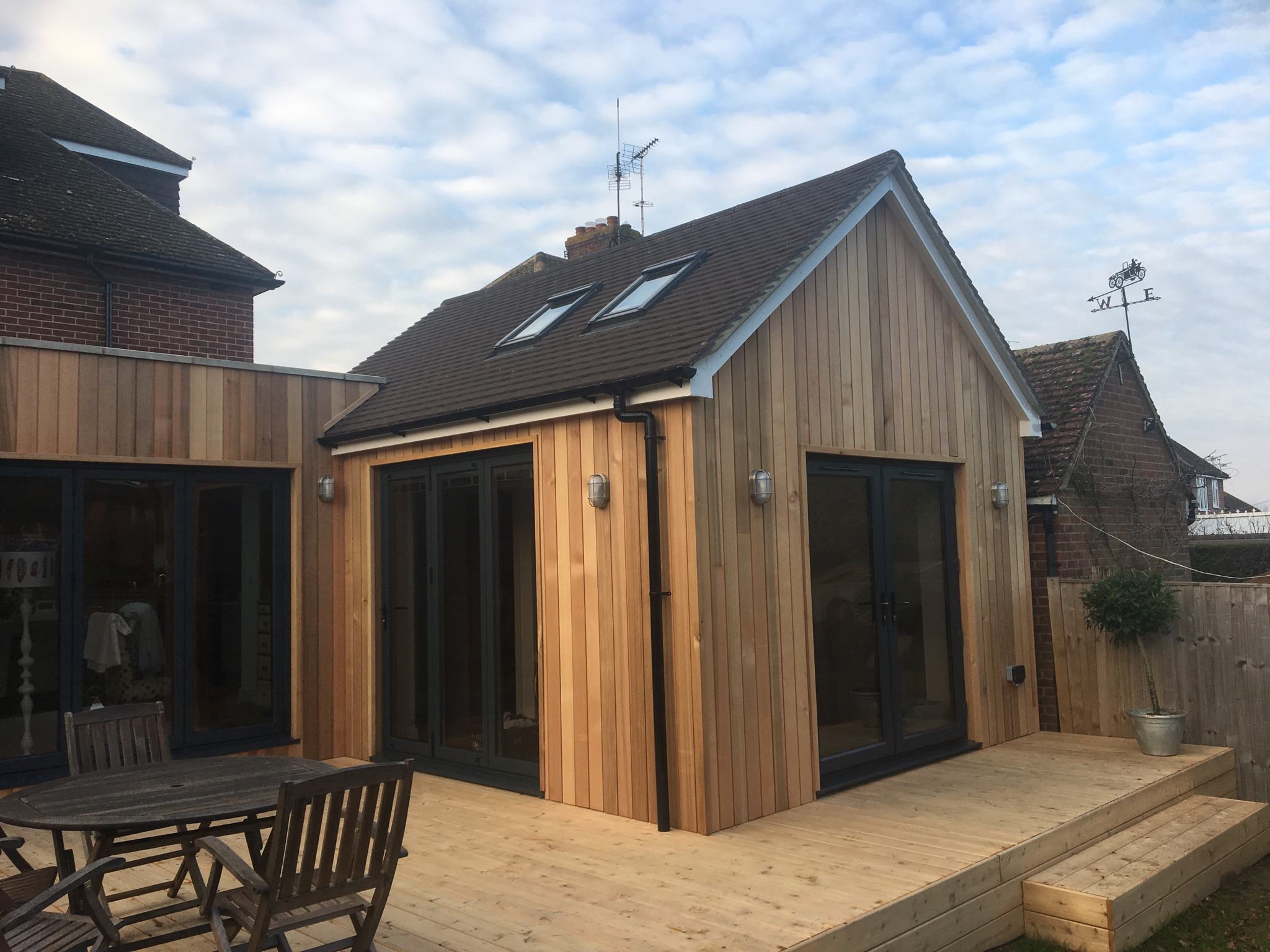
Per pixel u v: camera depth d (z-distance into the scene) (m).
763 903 4.29
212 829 3.92
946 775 6.73
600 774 6.04
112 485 7.06
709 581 5.53
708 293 6.48
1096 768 6.82
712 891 4.48
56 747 6.65
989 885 4.79
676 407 5.61
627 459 5.89
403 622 7.92
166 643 7.26
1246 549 17.97
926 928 4.38
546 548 6.48
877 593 7.00
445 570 7.50
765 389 6.06
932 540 7.61
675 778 5.56
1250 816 6.28
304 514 8.07
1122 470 9.59
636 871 4.82
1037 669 8.44
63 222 9.99
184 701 7.29
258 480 7.90
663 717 5.57
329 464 8.30
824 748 6.43
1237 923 5.29
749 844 5.20
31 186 10.38
